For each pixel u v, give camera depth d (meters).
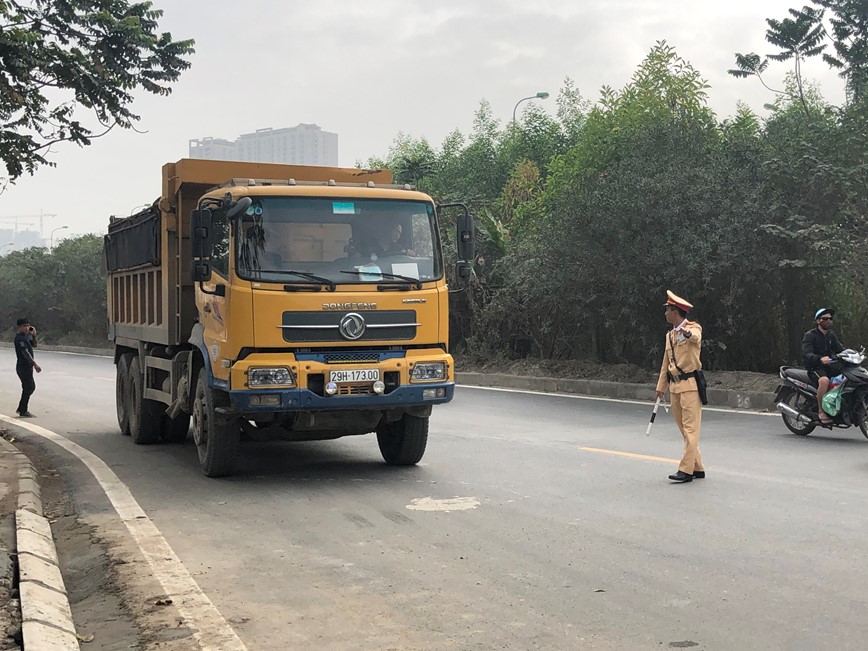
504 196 27.00
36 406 18.81
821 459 10.26
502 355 23.36
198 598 5.73
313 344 9.02
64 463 11.36
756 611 5.26
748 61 19.94
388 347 9.32
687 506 7.98
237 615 5.45
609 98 22.55
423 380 9.35
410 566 6.39
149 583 6.09
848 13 18.81
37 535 7.32
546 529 7.31
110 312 15.12
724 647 4.73
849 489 8.56
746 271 16.42
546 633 5.01
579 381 18.62
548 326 21.45
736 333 17.64
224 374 9.13
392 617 5.34
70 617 5.57
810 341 11.99
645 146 18.16
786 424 12.27
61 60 11.93
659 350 18.42
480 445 11.84
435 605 5.54
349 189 9.45
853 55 19.09
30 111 12.52
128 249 13.43
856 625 4.99
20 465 10.45
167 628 5.21
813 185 16.53
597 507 8.03
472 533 7.25
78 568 6.77
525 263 19.89
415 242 9.59
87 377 26.48
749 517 7.52
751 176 17.12
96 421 16.20
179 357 11.12
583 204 17.69
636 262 17.09
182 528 7.69
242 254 8.98
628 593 5.66
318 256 9.20
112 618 5.53
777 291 17.31
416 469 10.23
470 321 24.75
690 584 5.80
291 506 8.45
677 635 4.93
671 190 16.67
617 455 10.73
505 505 8.22
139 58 12.93
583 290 18.48
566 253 18.11
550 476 9.55
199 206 10.08
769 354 18.17
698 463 9.16
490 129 35.56
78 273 44.06
